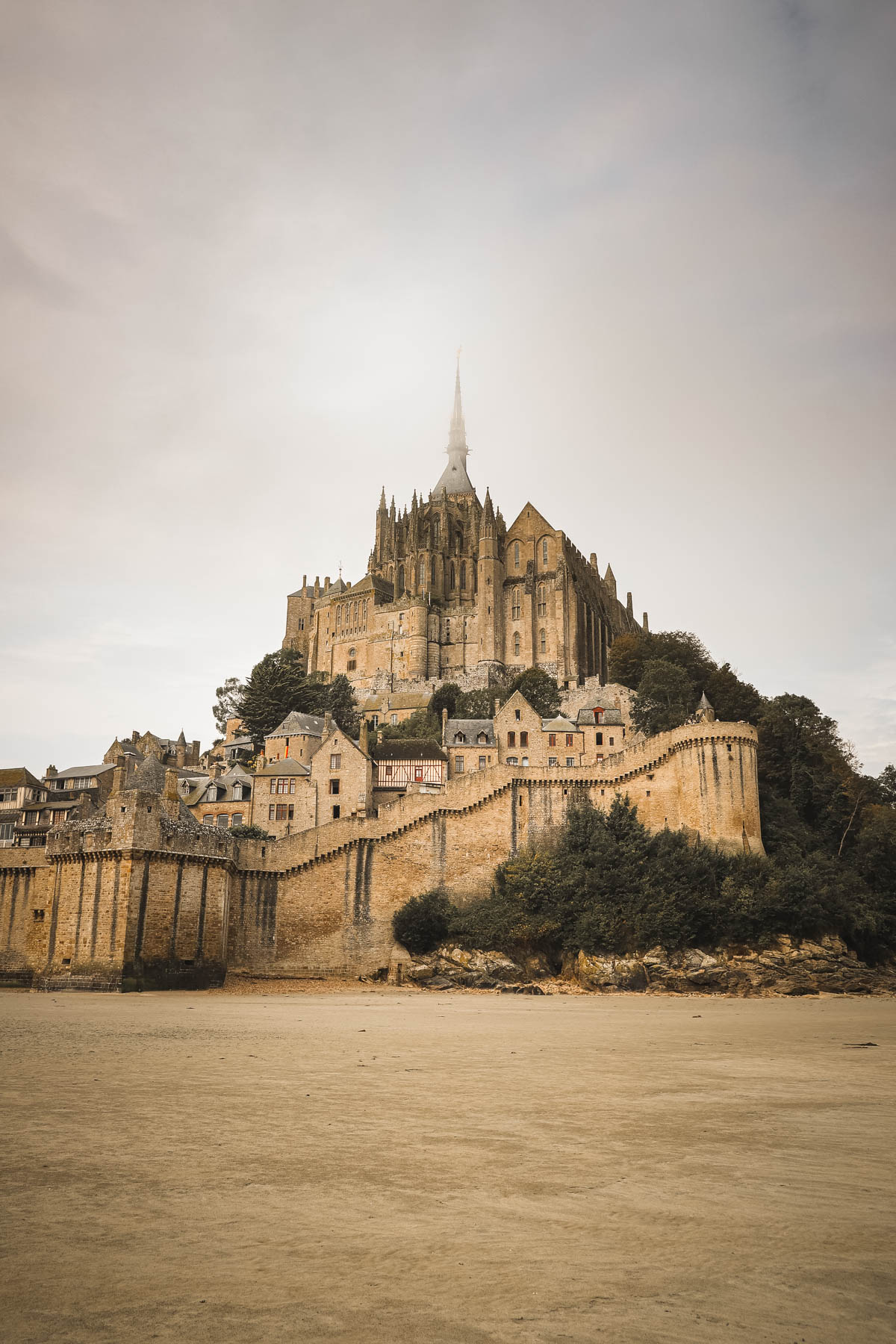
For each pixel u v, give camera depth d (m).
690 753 90.06
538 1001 65.81
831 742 124.69
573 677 164.00
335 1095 22.08
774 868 85.88
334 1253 11.21
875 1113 20.48
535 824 89.31
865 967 80.94
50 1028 36.97
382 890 83.94
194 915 68.50
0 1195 13.41
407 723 138.25
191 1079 24.12
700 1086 24.25
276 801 102.69
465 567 185.12
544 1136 17.70
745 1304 9.67
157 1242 11.56
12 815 112.94
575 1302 9.72
